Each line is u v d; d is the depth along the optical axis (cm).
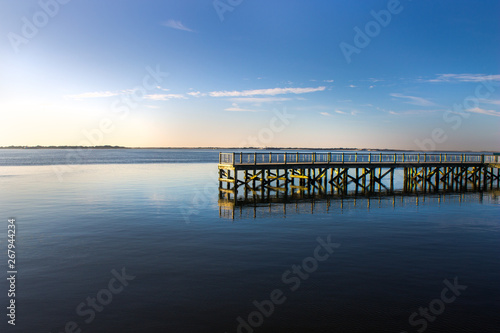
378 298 851
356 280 959
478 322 742
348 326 727
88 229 1544
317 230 1523
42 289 906
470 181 4053
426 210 2031
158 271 1028
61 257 1155
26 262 1107
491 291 890
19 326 729
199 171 5138
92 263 1098
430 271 1027
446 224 1648
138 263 1097
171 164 7250
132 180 3741
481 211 2005
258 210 2027
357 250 1230
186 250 1232
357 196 2677
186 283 941
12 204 2189
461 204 2269
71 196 2545
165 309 799
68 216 1828
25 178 3941
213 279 967
